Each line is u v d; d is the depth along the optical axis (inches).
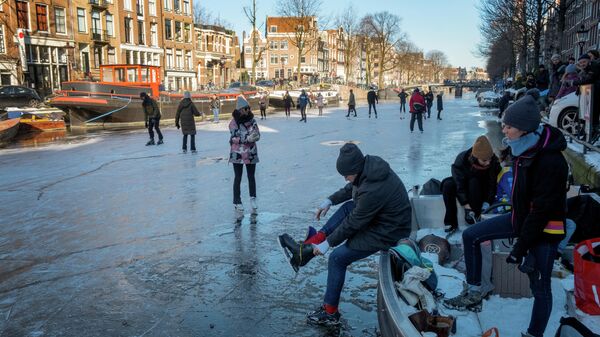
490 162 201.9
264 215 285.9
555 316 141.1
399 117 1117.1
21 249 233.3
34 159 533.6
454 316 141.2
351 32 3122.5
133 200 327.6
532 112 112.7
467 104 1766.7
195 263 211.9
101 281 194.4
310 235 166.2
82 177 416.2
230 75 2795.3
